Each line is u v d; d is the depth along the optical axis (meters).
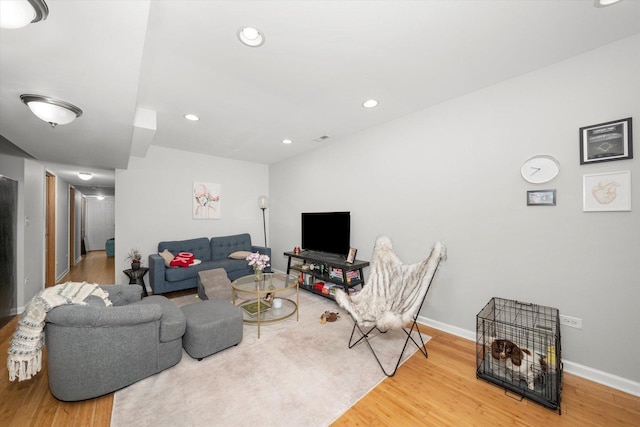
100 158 3.33
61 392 1.60
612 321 1.77
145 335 1.83
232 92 2.35
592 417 1.51
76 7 0.94
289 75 2.09
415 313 2.04
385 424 1.47
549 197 2.00
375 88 2.33
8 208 2.92
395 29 1.58
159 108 2.67
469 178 2.45
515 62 1.96
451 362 2.08
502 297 2.26
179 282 3.67
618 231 1.74
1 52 1.18
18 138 2.47
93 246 9.56
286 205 4.98
